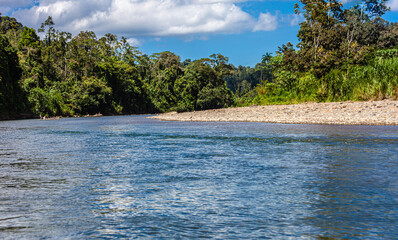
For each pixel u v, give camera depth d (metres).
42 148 17.08
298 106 37.78
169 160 12.66
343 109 30.72
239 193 7.93
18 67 83.69
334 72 39.81
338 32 66.25
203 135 22.19
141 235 5.52
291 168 10.66
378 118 25.02
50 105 87.50
